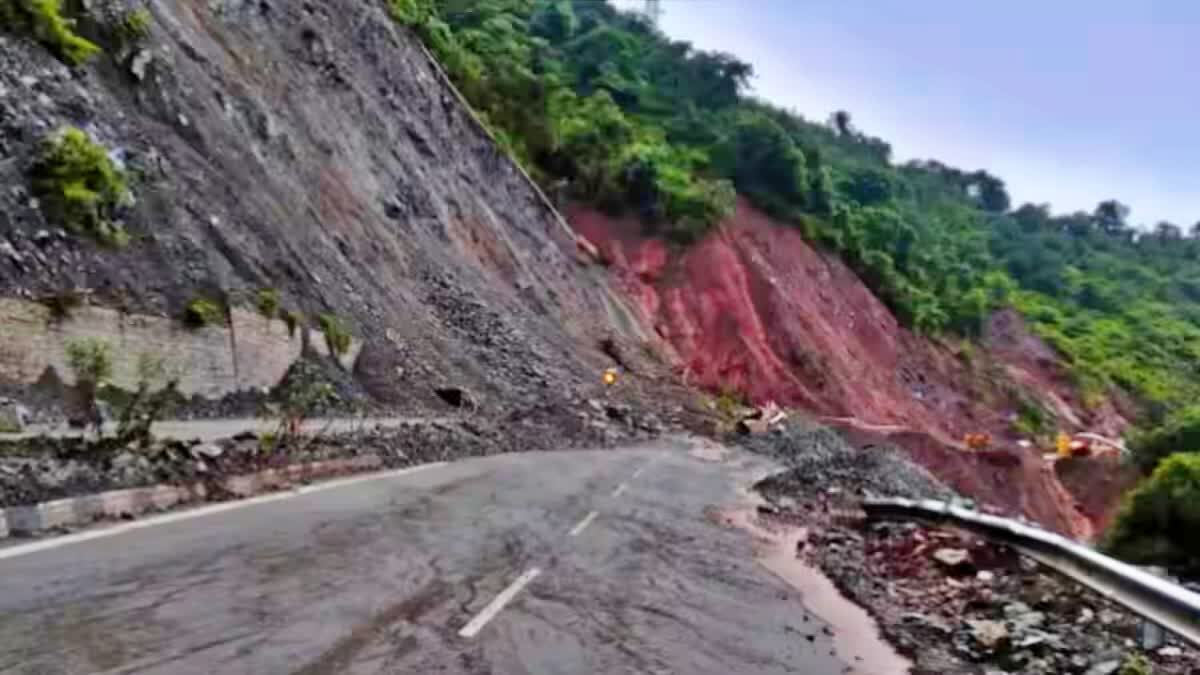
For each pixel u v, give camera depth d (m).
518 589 9.72
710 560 13.43
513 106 72.81
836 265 92.31
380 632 7.47
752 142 94.81
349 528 12.20
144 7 25.55
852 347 84.00
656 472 27.70
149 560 9.07
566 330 52.50
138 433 14.14
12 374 14.20
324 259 29.19
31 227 15.92
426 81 52.03
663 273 73.75
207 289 20.03
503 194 57.78
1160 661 9.53
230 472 14.92
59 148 17.25
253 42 34.47
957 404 91.44
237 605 7.74
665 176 81.06
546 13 111.81
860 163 147.00
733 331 72.00
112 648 6.26
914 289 105.19
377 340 29.91
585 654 7.67
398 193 41.78
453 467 22.41
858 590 12.41
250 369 21.19
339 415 23.61
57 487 11.19
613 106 87.88
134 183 19.59
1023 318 125.94
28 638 6.25
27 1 19.23
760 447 46.78
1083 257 172.62
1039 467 75.12
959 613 11.67
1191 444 74.62
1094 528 72.94
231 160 25.78
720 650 8.46
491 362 38.91
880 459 36.38
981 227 164.00
